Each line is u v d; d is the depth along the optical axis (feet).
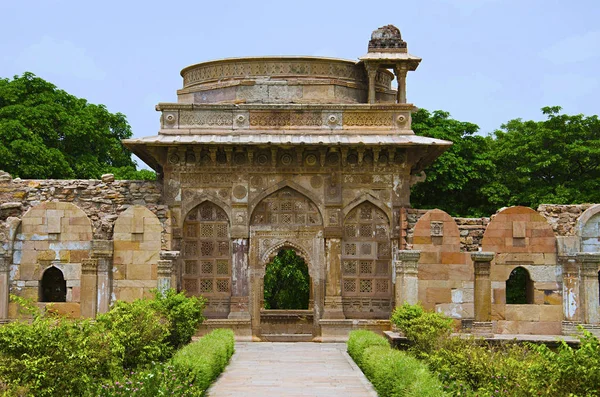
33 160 101.91
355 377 52.95
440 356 48.60
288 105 76.69
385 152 76.64
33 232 72.23
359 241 76.48
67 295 71.72
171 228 74.84
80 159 112.27
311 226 76.23
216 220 76.43
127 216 72.18
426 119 113.60
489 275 69.92
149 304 58.85
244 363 59.57
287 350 67.62
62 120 110.52
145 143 73.05
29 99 111.86
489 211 109.09
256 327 75.36
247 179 76.23
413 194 109.19
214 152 75.00
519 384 36.88
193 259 76.02
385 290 76.18
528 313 71.82
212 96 80.64
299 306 118.73
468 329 70.54
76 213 72.49
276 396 46.09
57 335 39.27
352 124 76.84
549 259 72.43
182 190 75.97
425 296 71.15
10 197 75.10
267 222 76.33
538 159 108.88
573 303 71.51
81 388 38.78
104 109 120.37
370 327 73.61
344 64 80.43
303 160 76.38
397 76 80.02
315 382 50.96
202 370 45.42
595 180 106.63
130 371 47.01
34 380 36.91
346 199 76.33
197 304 65.51
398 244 75.66
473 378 43.32
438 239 71.72
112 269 71.72
